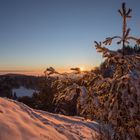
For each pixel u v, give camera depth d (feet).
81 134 29.43
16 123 22.11
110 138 17.53
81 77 18.47
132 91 15.46
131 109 15.53
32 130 22.48
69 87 18.04
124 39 17.37
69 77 18.90
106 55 17.24
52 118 34.91
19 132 20.47
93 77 17.89
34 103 78.23
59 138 24.35
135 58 17.02
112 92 16.46
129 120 16.29
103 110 16.99
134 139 16.48
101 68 18.57
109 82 17.04
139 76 15.93
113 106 16.17
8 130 19.71
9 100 32.01
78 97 17.43
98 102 17.01
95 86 17.49
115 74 17.35
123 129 16.76
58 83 18.90
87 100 17.21
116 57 17.02
